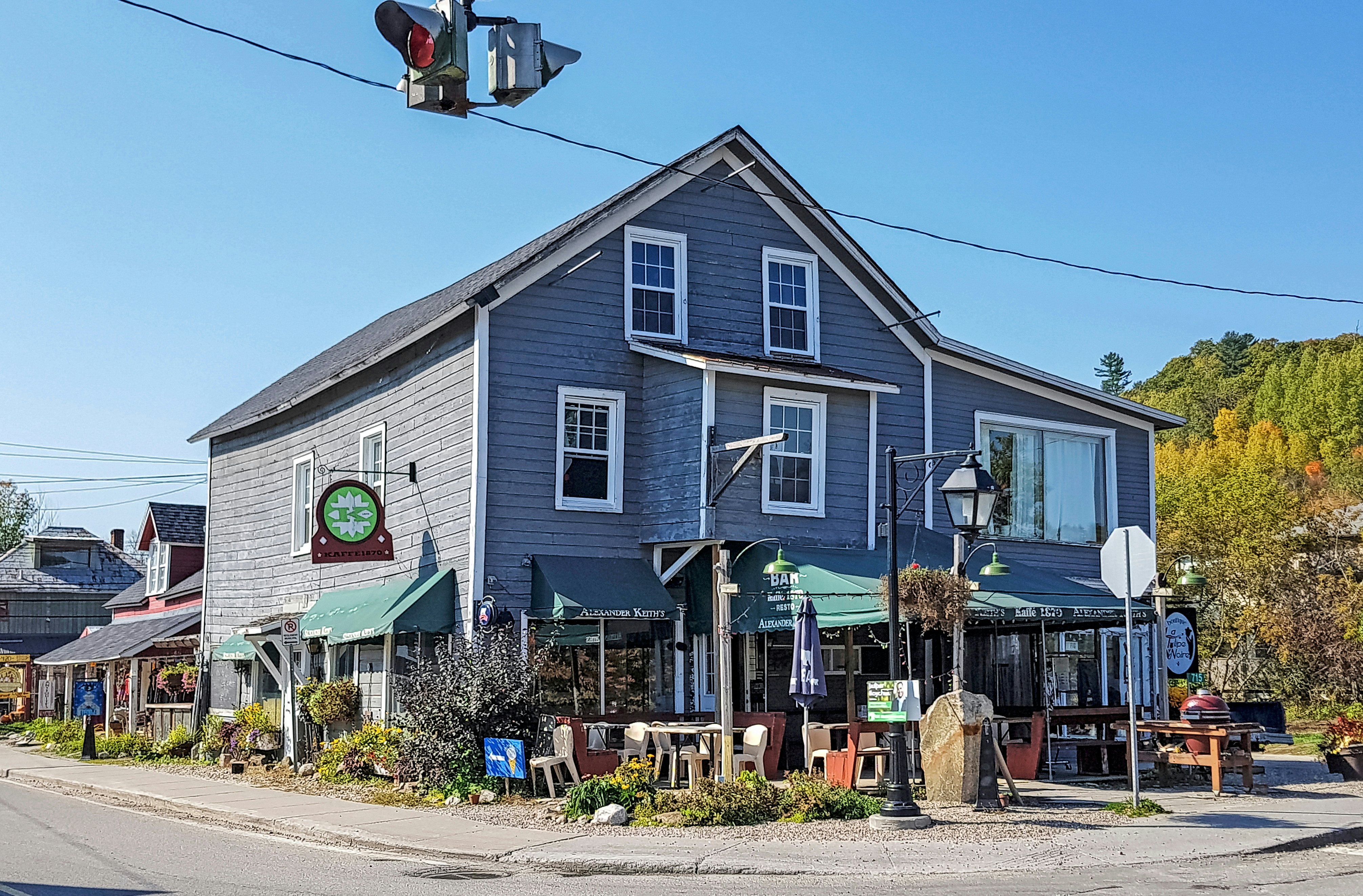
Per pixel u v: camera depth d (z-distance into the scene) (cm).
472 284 2353
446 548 2030
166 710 3291
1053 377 2455
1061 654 2452
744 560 2014
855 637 2223
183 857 1321
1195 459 5966
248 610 2869
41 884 1123
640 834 1391
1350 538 3806
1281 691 3612
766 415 2053
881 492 2228
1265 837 1327
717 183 2180
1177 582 2581
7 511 7669
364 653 2278
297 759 2298
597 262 2080
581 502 2016
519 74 917
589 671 1991
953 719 1570
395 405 2266
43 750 3403
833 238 2277
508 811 1600
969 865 1190
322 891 1090
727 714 1639
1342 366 9162
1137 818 1462
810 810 1480
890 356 2316
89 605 5231
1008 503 2400
